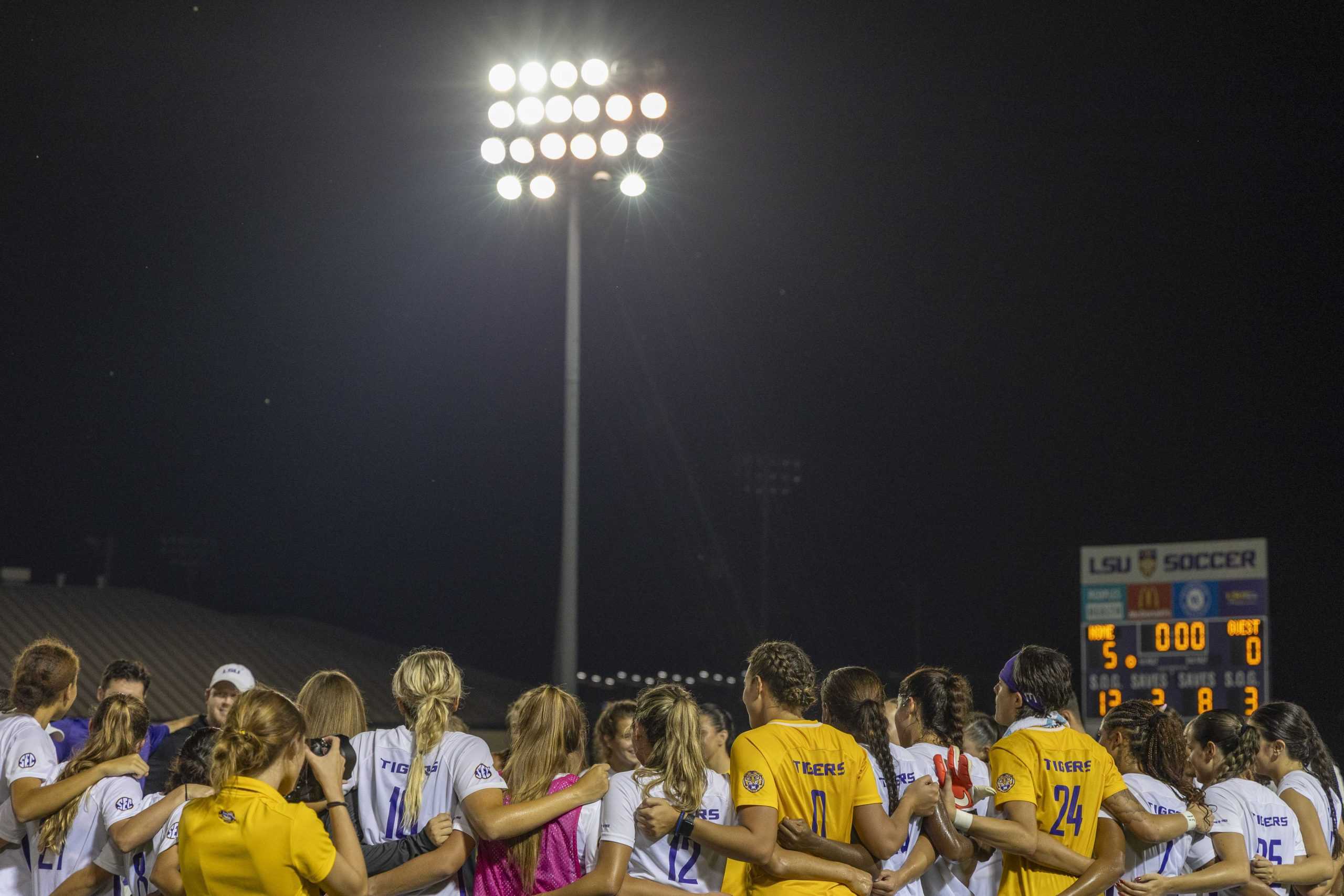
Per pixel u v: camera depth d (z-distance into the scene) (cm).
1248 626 1725
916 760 638
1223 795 665
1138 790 648
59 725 915
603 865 559
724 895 573
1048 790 614
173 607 2772
